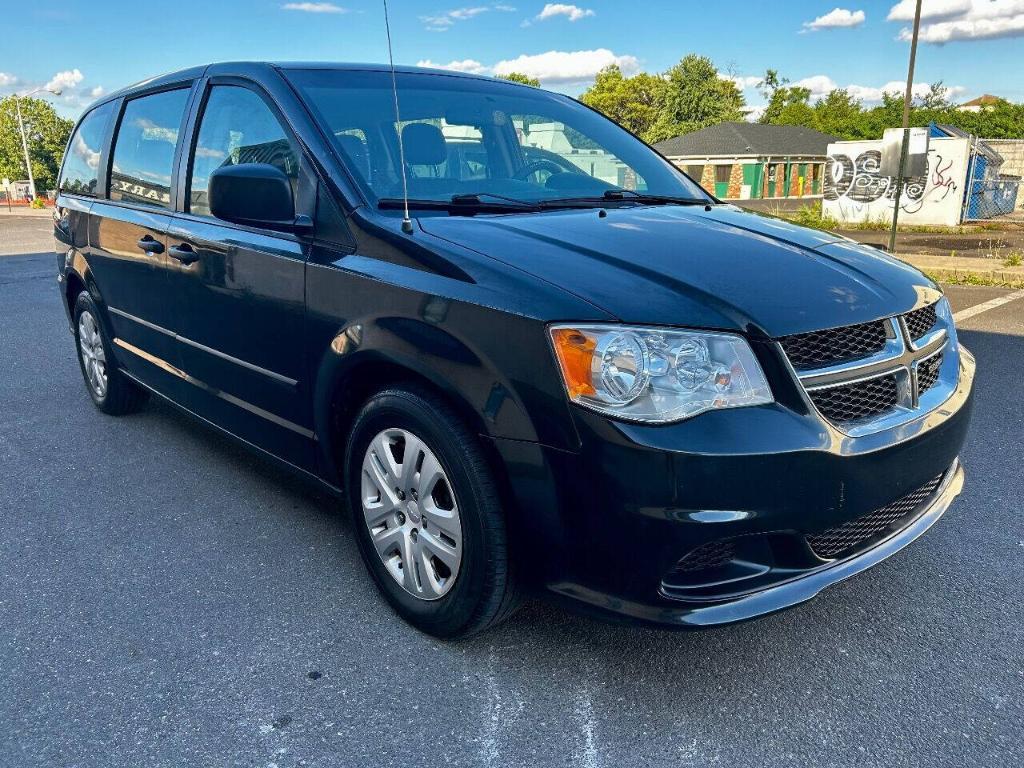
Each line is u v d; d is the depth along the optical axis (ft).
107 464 13.29
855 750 6.79
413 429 7.90
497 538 7.36
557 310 6.81
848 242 9.30
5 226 94.02
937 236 66.28
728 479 6.45
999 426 14.99
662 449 6.41
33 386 18.26
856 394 7.22
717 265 7.64
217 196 9.00
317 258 8.79
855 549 7.57
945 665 7.93
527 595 7.61
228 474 12.85
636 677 7.77
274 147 9.80
